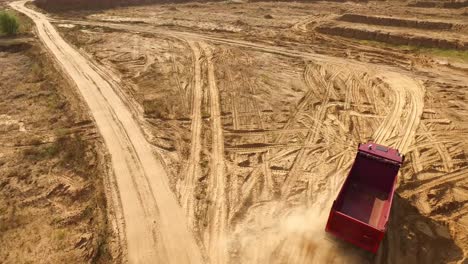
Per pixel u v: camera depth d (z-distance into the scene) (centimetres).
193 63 2436
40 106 1847
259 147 1562
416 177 1372
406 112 1839
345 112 1845
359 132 1675
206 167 1420
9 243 1072
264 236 1102
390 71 2338
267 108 1875
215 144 1571
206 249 1059
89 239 1087
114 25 3362
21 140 1555
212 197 1263
